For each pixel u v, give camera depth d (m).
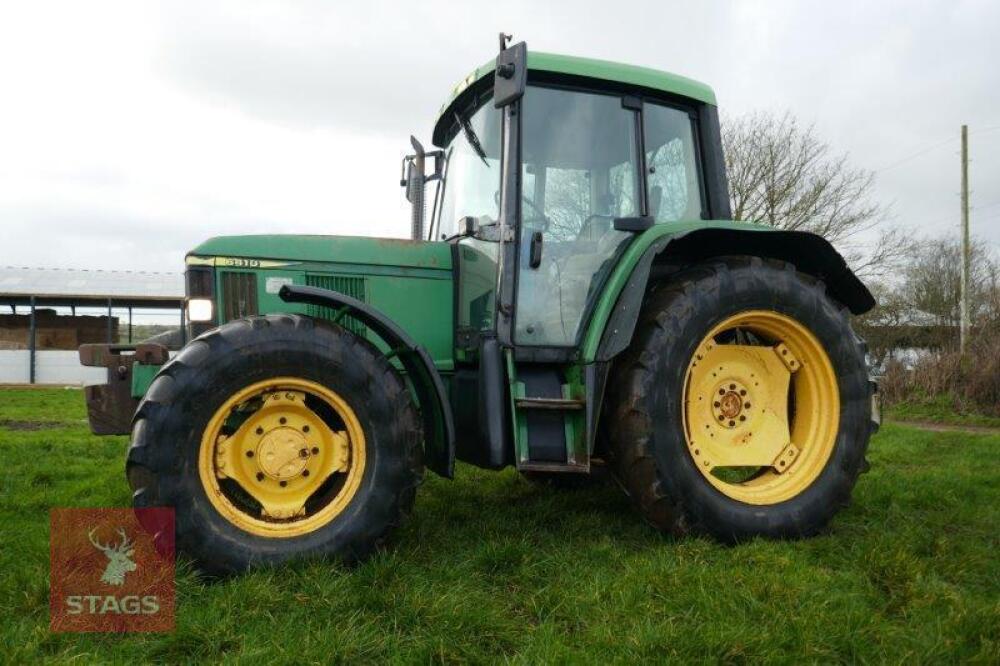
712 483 3.14
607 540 3.05
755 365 3.39
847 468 3.29
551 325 3.19
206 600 2.32
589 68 3.31
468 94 3.61
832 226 16.58
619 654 2.02
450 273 3.62
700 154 3.64
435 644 2.08
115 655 2.01
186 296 3.41
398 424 2.79
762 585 2.46
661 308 3.10
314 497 2.86
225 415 2.62
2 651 1.97
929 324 20.39
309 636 2.08
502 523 3.34
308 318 2.78
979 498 4.10
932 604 2.38
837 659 2.05
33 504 3.87
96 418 3.15
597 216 3.34
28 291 21.97
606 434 3.12
